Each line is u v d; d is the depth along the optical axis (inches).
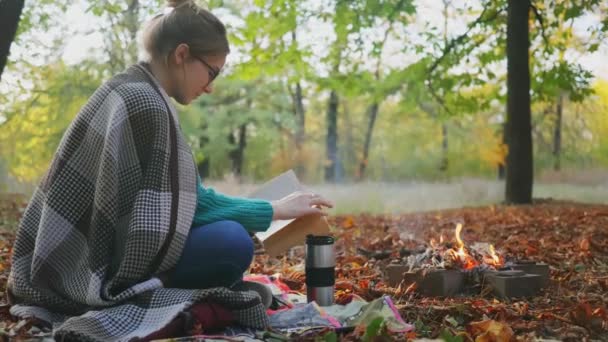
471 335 120.3
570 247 251.4
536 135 1283.2
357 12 532.7
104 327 108.1
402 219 424.2
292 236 141.4
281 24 542.9
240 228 125.0
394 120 1406.3
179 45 126.0
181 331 112.4
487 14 546.0
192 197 122.5
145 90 121.3
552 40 576.7
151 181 117.6
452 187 702.5
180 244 119.3
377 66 667.4
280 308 137.8
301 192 138.5
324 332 116.7
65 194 120.8
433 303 144.3
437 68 577.6
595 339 122.5
